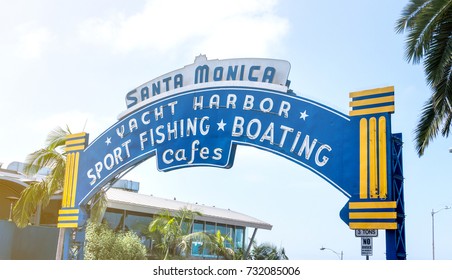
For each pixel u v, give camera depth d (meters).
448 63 17.61
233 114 20.91
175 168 21.83
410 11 18.31
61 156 27.77
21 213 27.97
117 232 35.75
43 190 27.92
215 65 21.84
